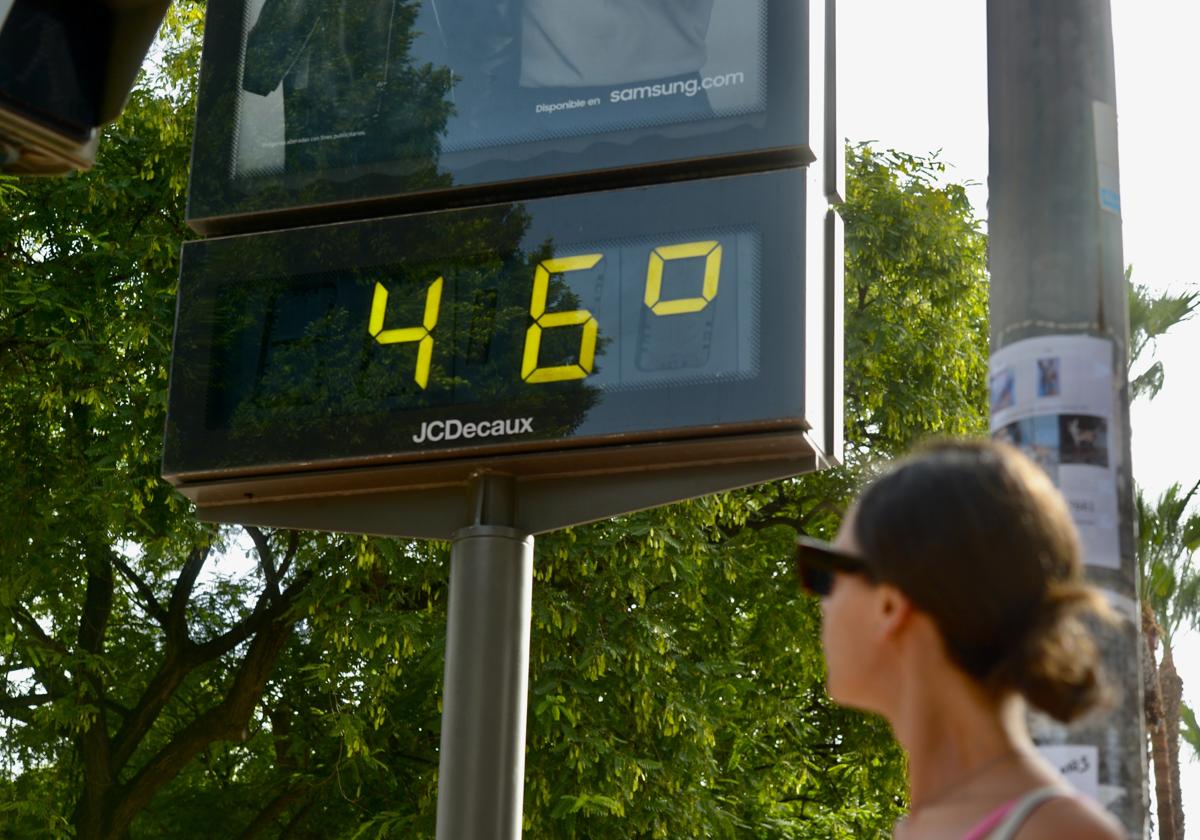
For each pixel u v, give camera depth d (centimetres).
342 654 1526
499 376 589
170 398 624
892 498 173
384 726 1627
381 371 605
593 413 575
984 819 160
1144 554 1772
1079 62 356
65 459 1550
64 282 1563
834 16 615
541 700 1387
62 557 1628
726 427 560
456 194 616
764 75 585
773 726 1722
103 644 1906
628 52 603
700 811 1483
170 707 1978
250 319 624
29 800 1627
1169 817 1739
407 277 611
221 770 1984
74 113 364
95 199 1541
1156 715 1725
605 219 593
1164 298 1767
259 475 613
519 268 598
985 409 1908
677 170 595
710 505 1495
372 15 639
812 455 568
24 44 358
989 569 166
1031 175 354
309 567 1555
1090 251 347
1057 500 172
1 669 1766
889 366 1809
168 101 1579
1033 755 169
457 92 621
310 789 1759
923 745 170
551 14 618
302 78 641
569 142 602
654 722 1487
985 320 1952
